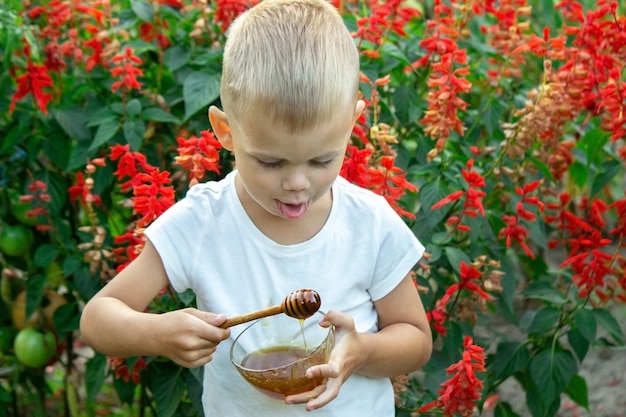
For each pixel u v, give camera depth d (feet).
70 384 11.33
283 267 6.47
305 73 5.71
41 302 10.77
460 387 7.60
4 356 11.30
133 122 9.39
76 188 9.43
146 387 10.44
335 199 6.62
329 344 6.07
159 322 6.12
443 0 11.87
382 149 8.42
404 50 10.28
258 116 5.73
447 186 9.15
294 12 6.09
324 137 5.78
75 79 10.50
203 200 6.59
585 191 14.30
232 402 6.65
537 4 14.67
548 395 9.11
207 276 6.53
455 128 8.89
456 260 8.83
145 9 10.18
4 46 10.16
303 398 5.96
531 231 9.37
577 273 9.07
